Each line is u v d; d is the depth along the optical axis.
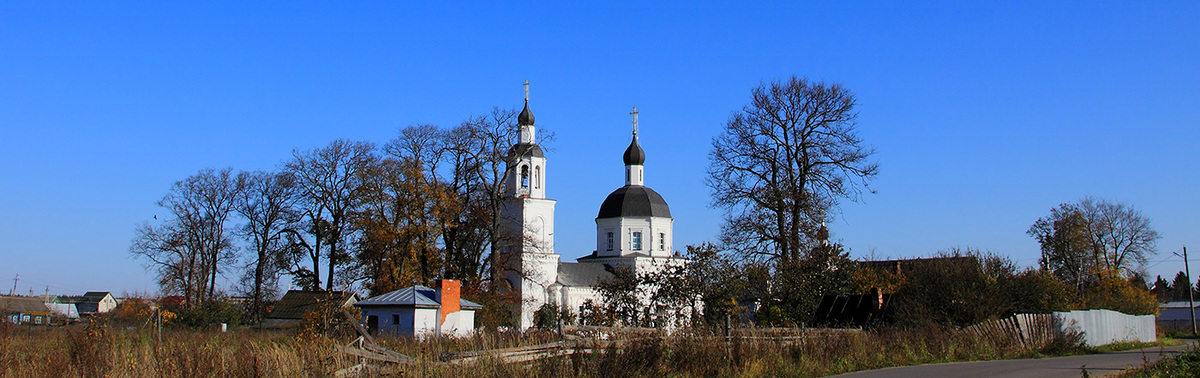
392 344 29.38
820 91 47.59
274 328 58.31
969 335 33.88
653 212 90.25
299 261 67.38
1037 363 29.59
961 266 39.41
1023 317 37.31
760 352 25.34
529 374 20.92
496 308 55.53
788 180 47.78
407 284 57.66
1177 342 50.44
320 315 37.56
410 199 59.50
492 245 61.47
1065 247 81.38
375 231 58.56
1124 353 37.12
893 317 40.28
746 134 48.56
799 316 41.91
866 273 49.06
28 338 33.78
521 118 83.00
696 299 41.81
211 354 21.17
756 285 43.47
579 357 21.22
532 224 80.38
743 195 48.03
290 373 19.95
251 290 69.56
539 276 73.38
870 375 24.83
